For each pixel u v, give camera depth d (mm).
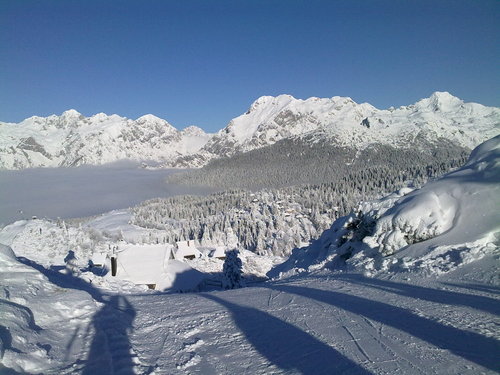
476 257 11578
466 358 5754
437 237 14141
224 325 8336
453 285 10148
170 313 9656
